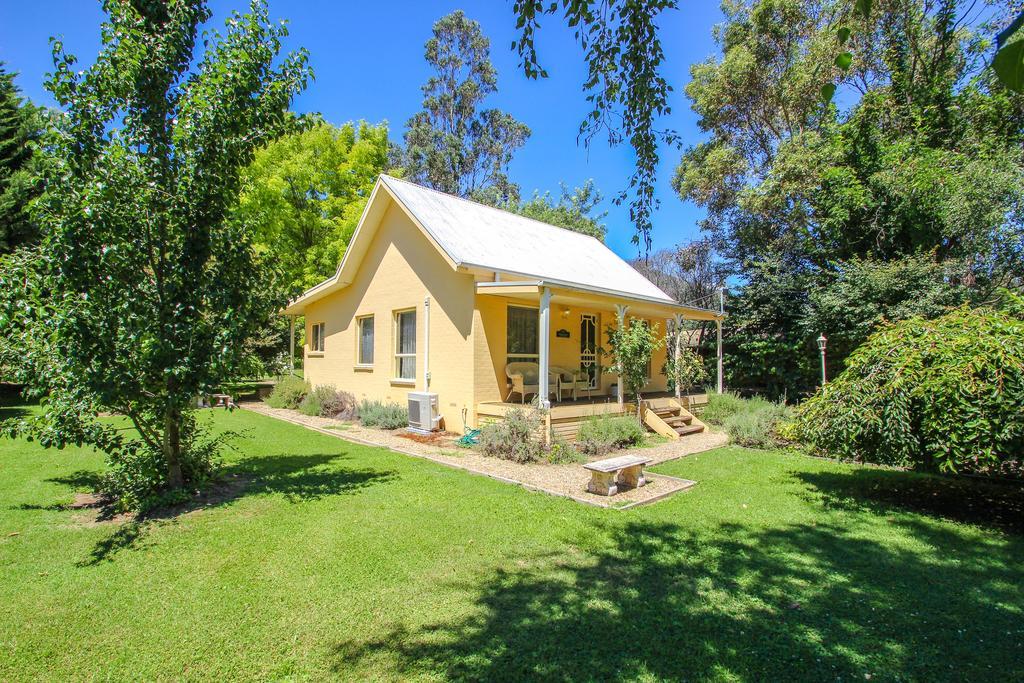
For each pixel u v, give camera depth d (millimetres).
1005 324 5953
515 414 9609
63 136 5516
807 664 3182
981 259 15078
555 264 13758
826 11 16641
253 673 3098
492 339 11508
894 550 5066
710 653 3289
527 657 3236
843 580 4371
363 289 15062
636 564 4660
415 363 12930
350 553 4832
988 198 14078
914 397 6223
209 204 6309
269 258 7016
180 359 5988
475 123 35000
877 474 8320
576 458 9086
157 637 3469
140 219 5863
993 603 3986
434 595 4047
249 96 6426
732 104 21641
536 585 4223
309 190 24062
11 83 20359
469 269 10891
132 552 4816
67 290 5504
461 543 5113
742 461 9375
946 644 3416
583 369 14312
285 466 8320
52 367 5645
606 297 11180
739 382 19719
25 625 3598
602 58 4008
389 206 13859
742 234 20125
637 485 7320
